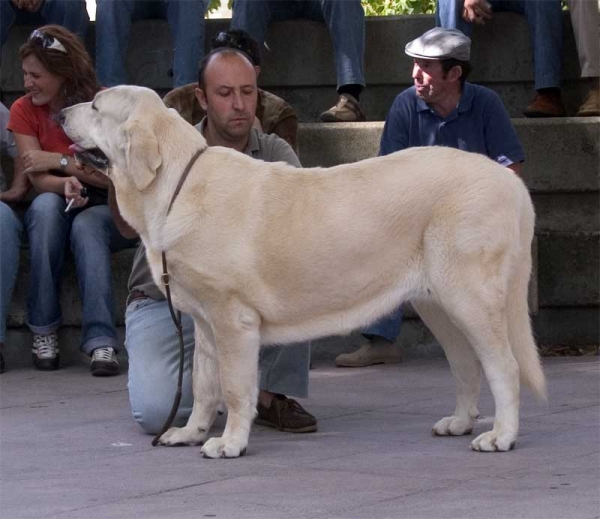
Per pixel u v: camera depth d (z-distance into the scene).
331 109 14.40
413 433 8.94
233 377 8.10
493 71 15.44
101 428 9.42
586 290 13.30
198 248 7.93
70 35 12.44
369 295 8.19
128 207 8.24
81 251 12.18
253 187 8.06
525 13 14.84
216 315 8.05
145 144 7.87
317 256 8.02
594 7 14.11
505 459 7.86
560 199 13.77
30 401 10.73
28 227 12.48
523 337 8.35
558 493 6.85
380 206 8.05
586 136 13.56
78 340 13.07
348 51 14.38
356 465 7.79
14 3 14.70
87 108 8.30
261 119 11.34
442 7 14.76
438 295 8.08
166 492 7.14
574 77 15.29
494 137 11.48
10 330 13.12
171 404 9.03
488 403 10.05
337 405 10.25
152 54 15.53
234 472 7.66
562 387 10.77
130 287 9.78
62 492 7.21
